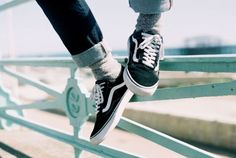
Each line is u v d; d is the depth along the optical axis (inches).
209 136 236.1
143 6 44.9
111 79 48.8
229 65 46.8
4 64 109.0
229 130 224.4
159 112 270.2
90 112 70.6
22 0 89.7
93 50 45.7
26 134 117.4
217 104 312.5
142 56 46.4
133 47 47.2
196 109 285.7
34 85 94.5
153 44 47.0
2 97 124.7
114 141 182.7
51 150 94.7
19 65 100.7
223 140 227.8
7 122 125.3
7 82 141.9
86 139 73.0
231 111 268.5
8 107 109.8
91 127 212.1
